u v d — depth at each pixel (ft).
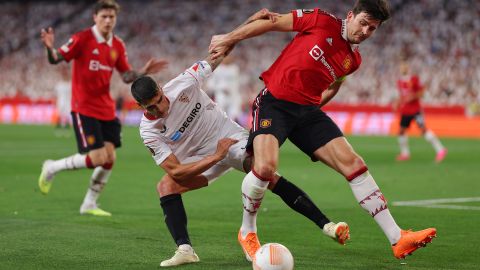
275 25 58.70
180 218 60.90
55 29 442.91
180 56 385.09
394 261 61.00
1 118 364.79
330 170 146.20
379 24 56.90
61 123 296.10
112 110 89.76
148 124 59.67
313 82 58.65
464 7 343.46
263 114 58.70
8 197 102.58
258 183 57.62
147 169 144.36
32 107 353.10
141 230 76.13
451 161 165.89
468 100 295.69
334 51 58.08
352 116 282.36
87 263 59.36
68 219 83.51
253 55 360.69
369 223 81.35
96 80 87.56
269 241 70.59
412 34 337.93
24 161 159.53
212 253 64.18
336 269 57.72
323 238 71.97
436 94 303.68
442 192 110.83
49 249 65.31
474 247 67.05
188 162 62.44
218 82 208.74
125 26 417.49
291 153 191.62
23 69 410.93
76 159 88.12
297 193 61.21
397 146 212.02
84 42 86.94
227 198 103.04
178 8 416.87
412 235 56.59
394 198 103.65
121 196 104.99
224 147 59.00
